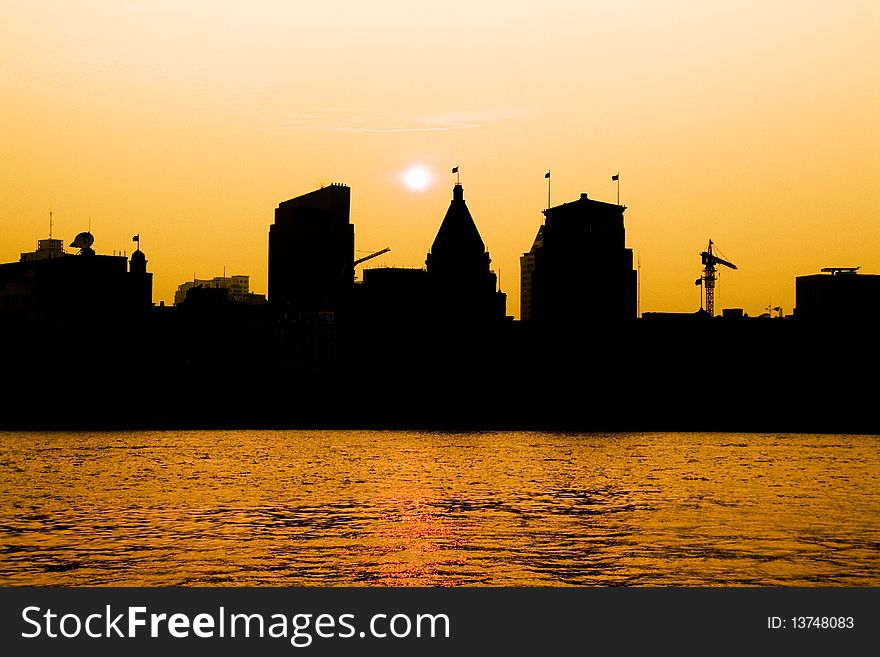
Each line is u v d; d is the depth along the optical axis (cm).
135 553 14100
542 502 19738
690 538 15488
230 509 18475
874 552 14388
